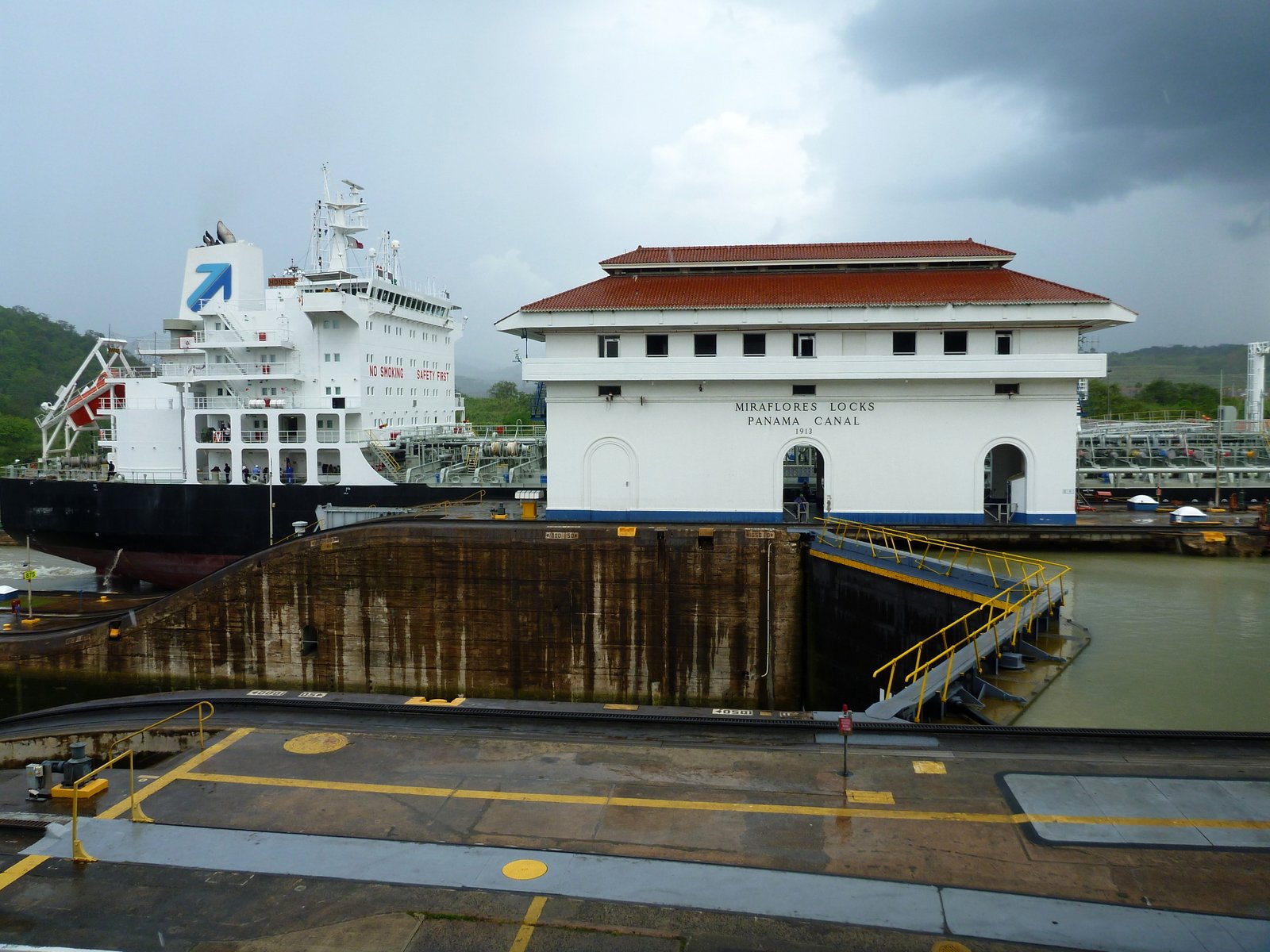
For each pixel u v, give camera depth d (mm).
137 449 50000
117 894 10547
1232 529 33156
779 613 29750
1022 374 33688
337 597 31234
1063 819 11930
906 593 25000
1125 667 19453
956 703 16812
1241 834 11516
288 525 45312
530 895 10344
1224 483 46844
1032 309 33844
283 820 12320
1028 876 10594
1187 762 13664
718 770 13688
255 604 31656
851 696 27469
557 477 36562
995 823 11867
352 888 10578
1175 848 11180
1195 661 19875
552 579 30266
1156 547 33125
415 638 30953
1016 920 9719
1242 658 20125
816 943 9359
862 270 39062
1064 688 18156
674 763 13961
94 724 17266
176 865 11164
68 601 45125
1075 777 13195
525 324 35844
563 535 30172
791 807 12406
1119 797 12555
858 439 35344
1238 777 13117
